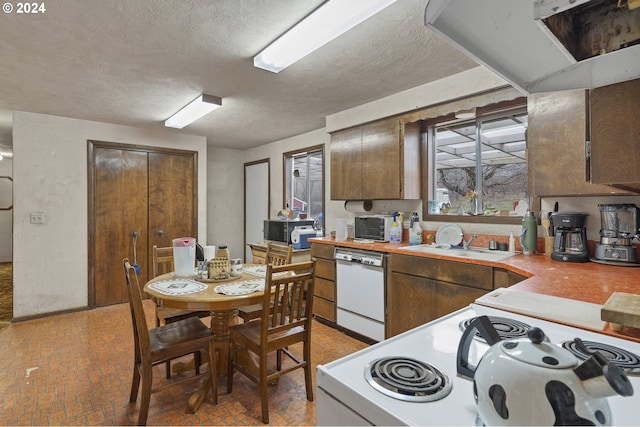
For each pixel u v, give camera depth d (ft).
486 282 7.07
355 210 11.97
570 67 3.38
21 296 11.69
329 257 11.00
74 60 7.74
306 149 15.33
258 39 6.82
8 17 6.00
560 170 6.76
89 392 7.06
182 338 6.54
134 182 14.15
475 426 1.98
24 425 6.01
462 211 9.99
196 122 13.46
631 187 5.19
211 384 6.86
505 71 3.41
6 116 12.44
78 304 12.78
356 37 6.84
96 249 13.21
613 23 3.01
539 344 2.02
